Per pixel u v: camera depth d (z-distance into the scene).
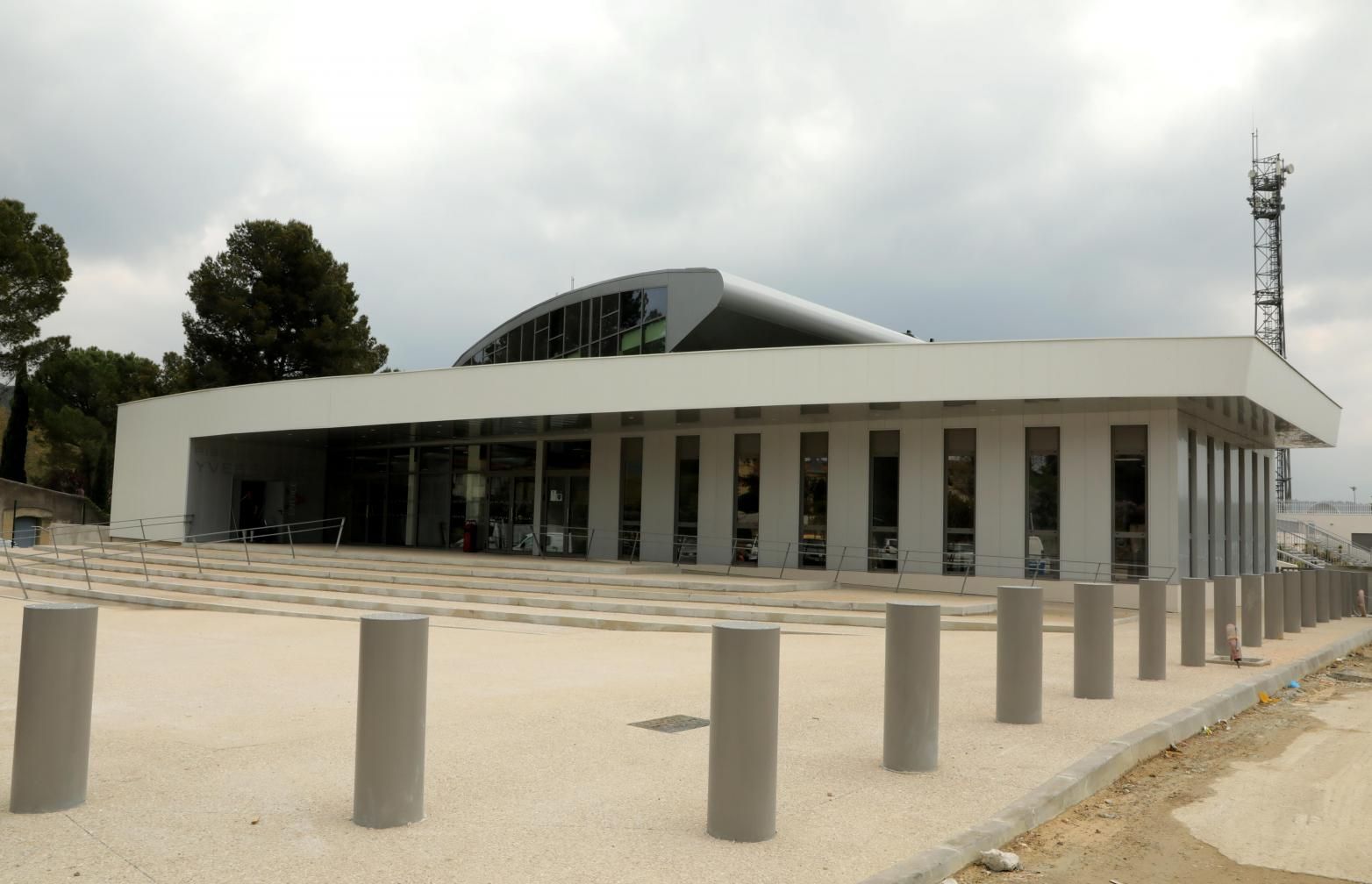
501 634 13.98
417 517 32.19
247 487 32.44
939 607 6.23
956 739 7.02
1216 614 12.51
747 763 4.70
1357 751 7.61
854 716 7.82
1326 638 14.87
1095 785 6.19
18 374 46.69
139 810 5.02
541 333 32.16
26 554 24.98
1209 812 5.89
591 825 4.89
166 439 31.09
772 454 24.27
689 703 8.41
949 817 5.15
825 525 23.42
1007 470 21.53
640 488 26.28
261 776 5.76
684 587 19.16
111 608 17.25
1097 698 8.75
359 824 4.80
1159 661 9.98
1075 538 20.77
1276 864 5.01
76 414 51.12
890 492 22.78
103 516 48.03
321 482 34.97
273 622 15.15
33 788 4.92
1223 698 8.92
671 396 21.69
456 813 5.06
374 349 50.09
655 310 28.58
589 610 16.67
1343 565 42.62
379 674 4.82
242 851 4.40
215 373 43.56
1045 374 18.78
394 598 17.83
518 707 8.20
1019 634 7.63
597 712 7.97
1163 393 18.09
